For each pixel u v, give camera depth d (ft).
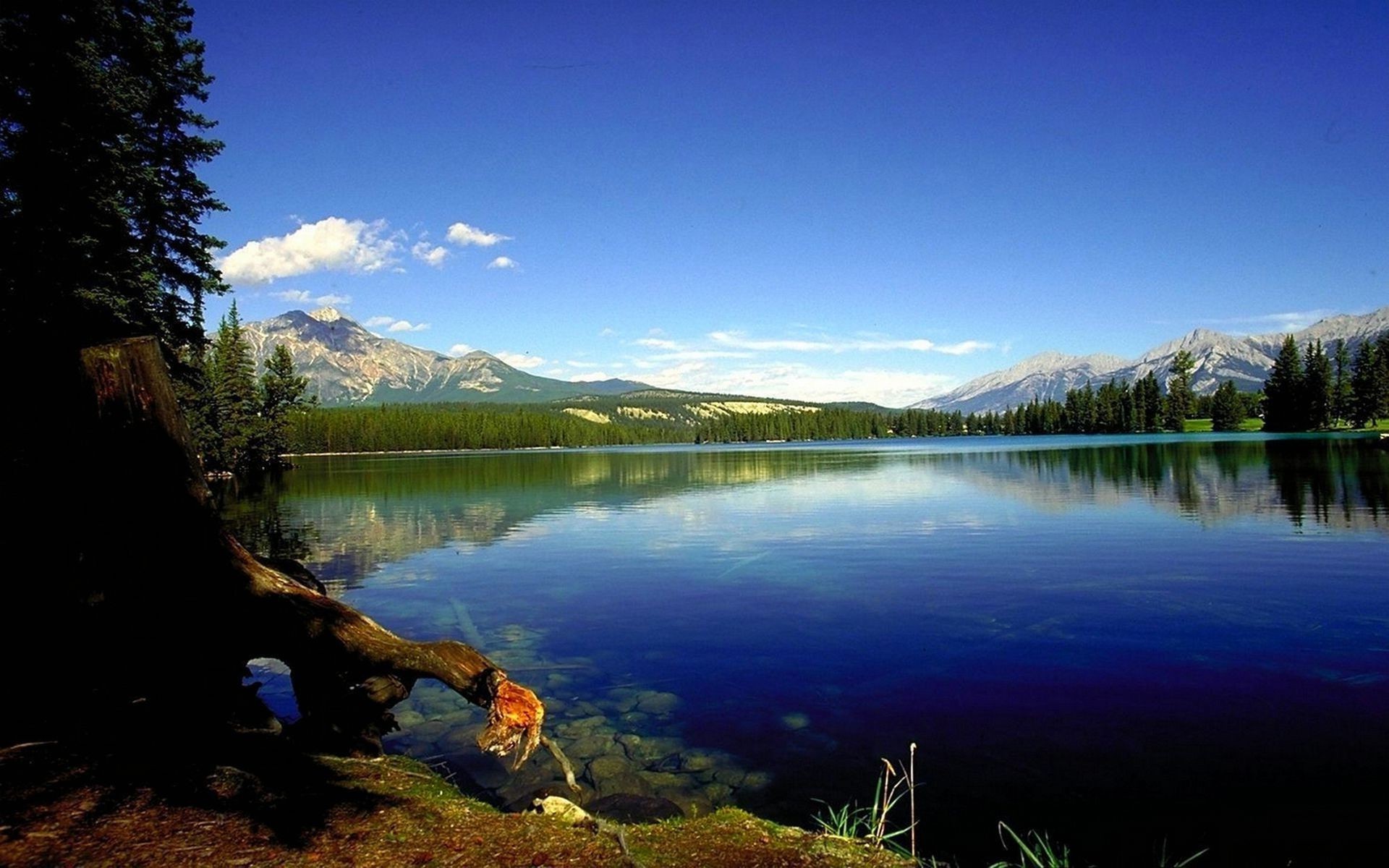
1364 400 393.50
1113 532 83.46
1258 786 23.98
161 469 22.31
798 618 48.44
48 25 59.88
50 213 60.95
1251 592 52.13
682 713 31.96
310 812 17.04
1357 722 28.91
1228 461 197.06
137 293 73.77
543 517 113.91
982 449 361.10
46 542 21.50
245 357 265.54
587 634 45.55
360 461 401.49
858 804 23.67
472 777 25.98
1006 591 54.80
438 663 22.75
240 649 23.45
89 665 22.08
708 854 16.84
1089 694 32.78
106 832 14.99
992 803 23.26
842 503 125.70
